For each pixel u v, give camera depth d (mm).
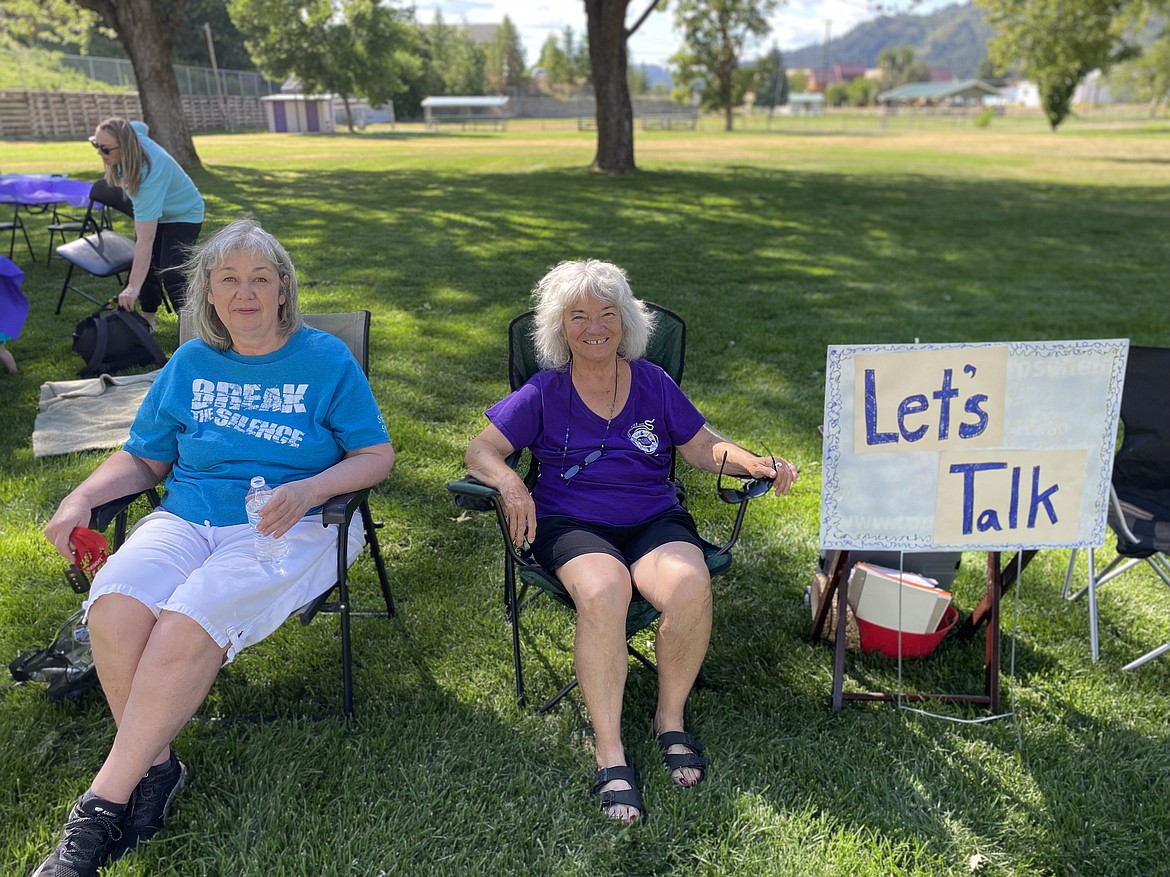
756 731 2408
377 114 57781
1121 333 6465
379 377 4891
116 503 2234
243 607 2029
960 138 42281
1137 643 2865
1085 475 2385
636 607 2387
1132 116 81188
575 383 2545
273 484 2307
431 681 2584
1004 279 8516
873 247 10102
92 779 2158
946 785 2232
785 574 3229
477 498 2234
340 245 7449
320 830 2039
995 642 2479
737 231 10734
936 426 2316
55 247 7773
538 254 8492
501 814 2109
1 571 2982
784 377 5223
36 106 19047
